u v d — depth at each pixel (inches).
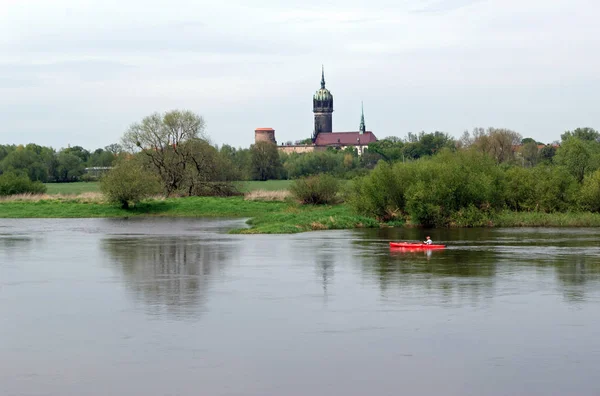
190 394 783.1
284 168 7253.9
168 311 1157.1
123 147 4325.8
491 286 1366.9
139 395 781.3
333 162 7544.3
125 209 3725.4
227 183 4352.9
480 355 912.3
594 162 3538.4
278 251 1942.7
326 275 1508.4
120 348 946.1
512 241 2186.3
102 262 1739.7
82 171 7475.4
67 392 790.5
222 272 1560.0
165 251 1964.8
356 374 844.0
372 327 1048.2
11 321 1095.6
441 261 1716.3
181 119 4320.9
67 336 1007.0
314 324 1067.3
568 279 1443.2
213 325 1063.0
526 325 1057.5
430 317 1108.5
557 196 3034.0
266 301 1232.2
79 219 3408.0
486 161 3125.0
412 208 2812.5
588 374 840.9
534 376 836.0
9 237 2452.0
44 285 1406.3
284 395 780.0
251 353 922.1
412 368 864.3
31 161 6850.4
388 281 1428.4
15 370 863.1
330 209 3356.3
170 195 4256.9
